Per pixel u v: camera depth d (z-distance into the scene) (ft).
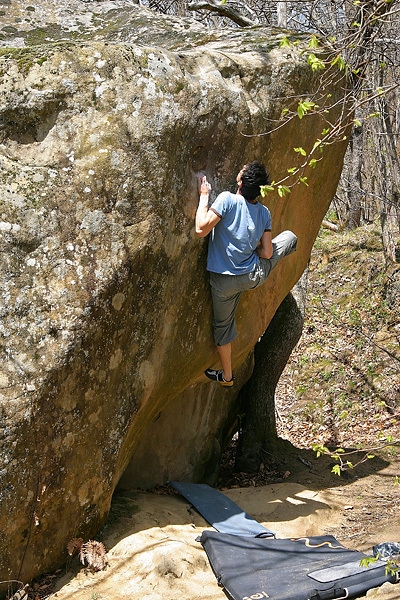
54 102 14.51
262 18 40.11
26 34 20.45
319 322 48.19
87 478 15.62
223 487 26.66
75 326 14.38
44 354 14.12
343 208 62.80
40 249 14.24
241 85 17.35
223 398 26.53
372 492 24.03
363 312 48.08
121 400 16.17
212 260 16.85
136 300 15.60
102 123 14.71
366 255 52.13
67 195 14.49
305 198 21.90
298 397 42.83
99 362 15.14
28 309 14.06
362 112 40.14
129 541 16.19
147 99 15.03
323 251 54.70
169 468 23.13
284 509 20.76
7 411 13.76
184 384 19.71
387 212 49.93
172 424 23.24
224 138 16.80
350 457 29.81
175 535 17.02
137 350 16.20
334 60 16.49
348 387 42.39
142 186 15.02
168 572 15.01
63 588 14.65
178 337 17.57
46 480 14.61
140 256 15.19
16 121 14.52
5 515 14.01
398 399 40.47
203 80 16.19
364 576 14.62
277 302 23.18
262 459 29.17
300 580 14.56
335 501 22.49
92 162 14.64
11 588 14.40
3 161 14.32
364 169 60.70
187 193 16.20
